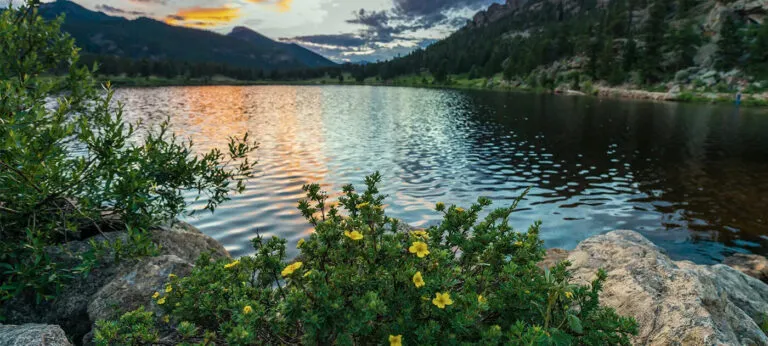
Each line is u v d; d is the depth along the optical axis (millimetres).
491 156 24438
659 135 34062
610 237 6969
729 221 13188
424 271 2879
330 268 2883
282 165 20672
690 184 17984
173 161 6781
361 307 2295
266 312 2697
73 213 5402
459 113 55656
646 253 5590
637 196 16047
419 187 16906
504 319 2834
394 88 186750
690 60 108125
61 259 5465
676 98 85688
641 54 118188
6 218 5109
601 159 23859
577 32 183625
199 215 12539
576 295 2973
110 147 5441
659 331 3807
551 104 74250
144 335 2844
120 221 6262
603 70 125000
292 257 9469
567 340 2424
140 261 5168
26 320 4844
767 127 39281
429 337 2322
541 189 16922
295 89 172000
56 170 4871
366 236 3105
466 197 15562
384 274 2682
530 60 163625
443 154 24969
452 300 2490
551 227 12570
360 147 27094
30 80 5562
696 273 4527
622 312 4203
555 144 29391
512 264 2857
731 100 76688
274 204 13742
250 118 46875
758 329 4344
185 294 3062
